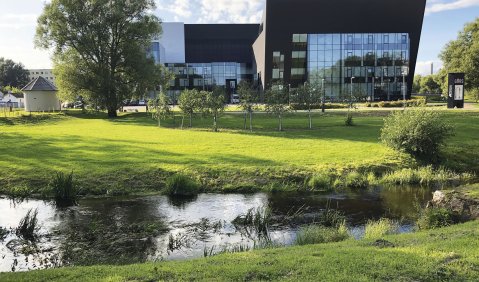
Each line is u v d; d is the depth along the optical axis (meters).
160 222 13.73
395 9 91.50
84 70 55.38
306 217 14.34
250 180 19.17
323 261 7.21
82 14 53.47
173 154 23.78
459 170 22.16
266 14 89.56
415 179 19.72
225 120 44.91
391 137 23.89
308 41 92.12
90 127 40.59
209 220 13.98
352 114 49.31
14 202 16.27
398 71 94.06
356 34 92.81
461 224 10.65
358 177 19.59
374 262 7.08
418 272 6.60
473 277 6.45
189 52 126.31
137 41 57.28
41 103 64.38
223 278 6.55
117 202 16.31
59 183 16.97
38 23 54.38
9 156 23.17
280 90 36.59
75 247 11.43
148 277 6.72
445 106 59.22
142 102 102.50
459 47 73.38
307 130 35.22
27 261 10.44
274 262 7.29
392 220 13.84
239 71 117.38
